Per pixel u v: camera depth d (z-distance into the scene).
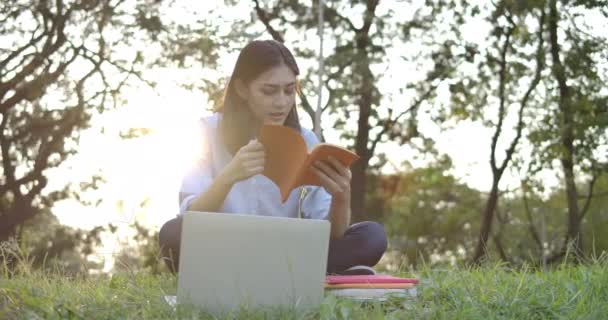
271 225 2.92
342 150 3.08
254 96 3.51
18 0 17.80
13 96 17.98
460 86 19.89
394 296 3.17
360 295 3.16
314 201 3.88
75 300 3.12
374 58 18.72
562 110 19.38
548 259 19.52
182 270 2.89
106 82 18.58
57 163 18.66
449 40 20.02
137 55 18.56
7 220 18.02
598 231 26.77
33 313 2.85
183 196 3.69
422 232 31.50
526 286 3.41
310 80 18.91
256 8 19.11
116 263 3.92
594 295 3.33
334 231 3.58
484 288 3.36
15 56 18.00
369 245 3.80
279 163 3.19
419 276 3.89
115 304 3.04
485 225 21.19
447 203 31.94
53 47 18.05
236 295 2.90
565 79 19.41
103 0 18.19
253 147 3.19
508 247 27.22
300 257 2.95
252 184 3.75
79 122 18.48
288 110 3.55
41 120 18.56
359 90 18.78
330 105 18.97
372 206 24.61
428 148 20.77
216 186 3.25
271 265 2.93
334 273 3.83
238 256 2.91
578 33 19.62
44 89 18.11
